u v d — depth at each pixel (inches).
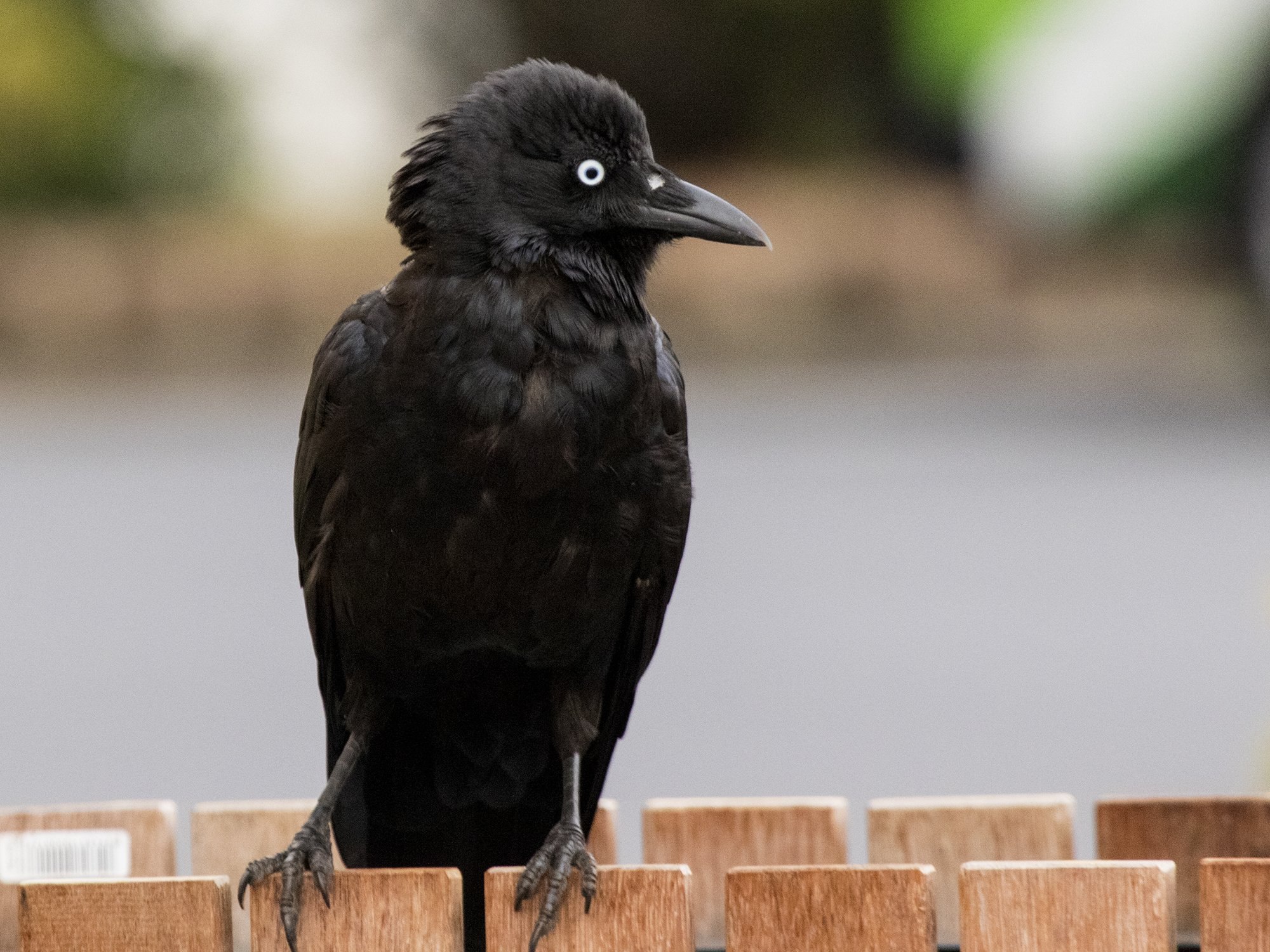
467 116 232.7
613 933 184.5
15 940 234.7
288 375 1295.5
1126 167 1046.4
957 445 938.1
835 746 459.8
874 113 1558.8
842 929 175.9
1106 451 902.4
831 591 645.3
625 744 471.2
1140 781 413.7
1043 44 1038.4
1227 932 174.1
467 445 221.9
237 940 238.2
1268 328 1098.7
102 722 488.7
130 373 1306.6
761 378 1259.8
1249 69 946.1
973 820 225.5
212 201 1562.5
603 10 1632.6
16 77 1504.7
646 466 231.6
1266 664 517.3
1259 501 761.0
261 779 434.6
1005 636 569.9
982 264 1317.7
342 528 233.8
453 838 252.1
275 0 1596.9
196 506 808.3
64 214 1509.6
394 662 240.4
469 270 227.0
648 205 232.8
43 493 844.0
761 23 1604.3
